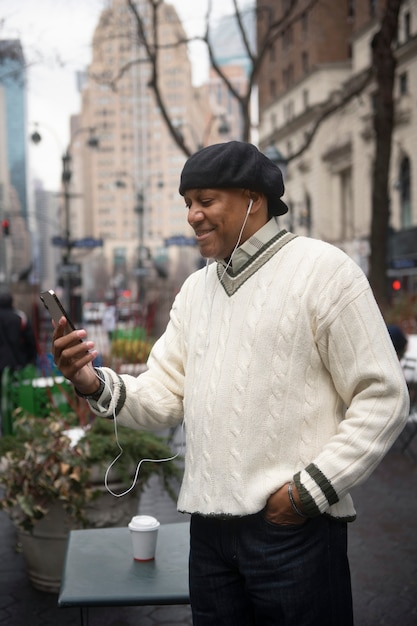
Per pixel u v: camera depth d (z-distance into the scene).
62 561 3.74
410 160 32.12
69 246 28.41
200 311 1.86
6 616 3.55
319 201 45.91
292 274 1.71
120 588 2.33
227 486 1.67
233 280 1.78
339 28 43.31
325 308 1.66
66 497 3.49
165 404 1.98
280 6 27.78
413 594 3.75
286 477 1.65
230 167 1.72
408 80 32.06
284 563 1.64
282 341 1.67
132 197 136.12
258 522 1.67
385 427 1.59
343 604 1.72
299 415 1.67
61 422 4.14
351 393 1.68
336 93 41.53
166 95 110.50
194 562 1.81
